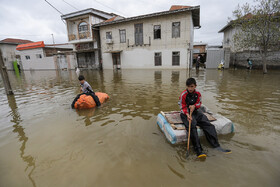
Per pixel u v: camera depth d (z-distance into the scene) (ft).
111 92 24.34
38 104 19.44
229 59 59.11
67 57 87.20
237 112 14.55
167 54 63.31
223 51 59.11
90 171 7.89
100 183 7.15
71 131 12.00
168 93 22.52
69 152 9.47
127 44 69.26
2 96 24.98
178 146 9.75
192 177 7.33
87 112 15.83
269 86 25.86
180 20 59.21
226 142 9.90
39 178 7.59
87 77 46.09
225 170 7.71
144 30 64.95
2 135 11.86
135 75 46.01
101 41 74.95
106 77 44.09
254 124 12.15
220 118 11.38
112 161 8.54
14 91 29.01
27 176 7.76
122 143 10.16
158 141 10.29
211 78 36.01
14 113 16.51
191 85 9.79
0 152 9.75
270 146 9.42
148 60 66.80
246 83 28.96
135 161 8.48
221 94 21.21
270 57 50.93
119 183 7.11
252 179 7.14
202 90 23.77
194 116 10.23
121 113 15.21
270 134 10.73
